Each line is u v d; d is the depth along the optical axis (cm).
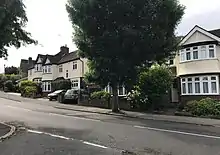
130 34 2095
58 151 880
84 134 1209
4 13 1236
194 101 2270
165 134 1209
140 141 1047
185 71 2878
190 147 940
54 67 5262
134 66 2325
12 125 1488
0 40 1334
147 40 2138
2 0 1259
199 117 1998
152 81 2536
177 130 1334
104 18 2228
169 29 2258
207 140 1068
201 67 2756
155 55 2259
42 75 5419
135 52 2156
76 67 4641
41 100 3866
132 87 2442
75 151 880
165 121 1780
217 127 1486
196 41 2841
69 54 5244
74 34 2388
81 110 2541
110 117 1975
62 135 1185
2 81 6738
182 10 2277
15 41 1427
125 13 2175
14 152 868
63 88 4581
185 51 2912
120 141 1047
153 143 1009
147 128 1394
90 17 2228
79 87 4488
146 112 2403
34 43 1544
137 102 2583
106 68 2316
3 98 4066
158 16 2173
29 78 6281
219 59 2712
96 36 2255
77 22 2291
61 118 1855
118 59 2252
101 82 2400
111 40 2153
